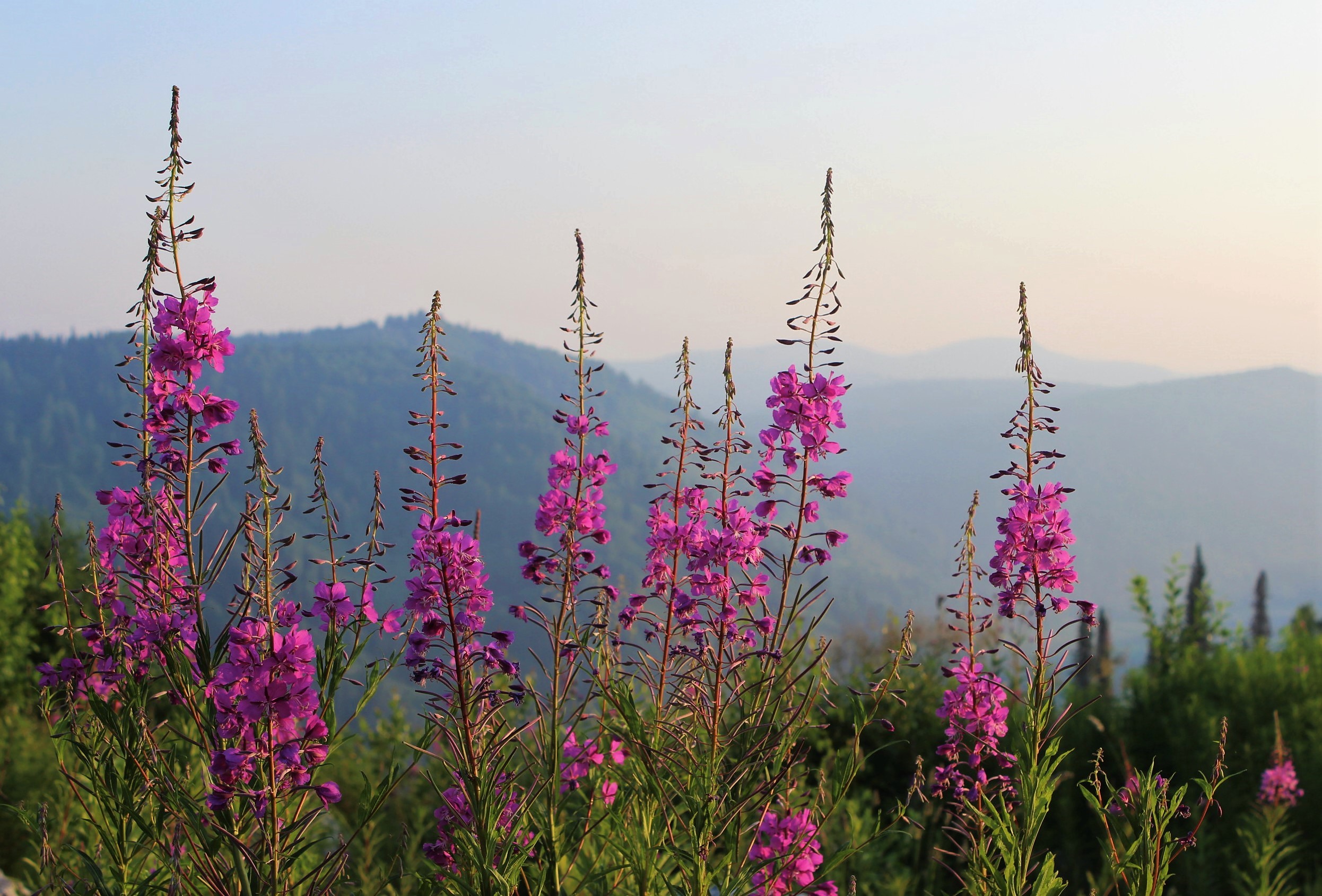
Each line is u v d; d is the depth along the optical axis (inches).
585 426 165.2
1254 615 1802.4
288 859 132.9
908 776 374.3
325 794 132.6
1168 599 572.7
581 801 190.4
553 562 162.4
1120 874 153.7
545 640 181.9
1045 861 148.3
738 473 152.8
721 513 156.6
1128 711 474.3
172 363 137.5
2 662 539.2
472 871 144.4
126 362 138.0
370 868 204.2
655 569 168.6
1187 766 397.4
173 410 134.1
